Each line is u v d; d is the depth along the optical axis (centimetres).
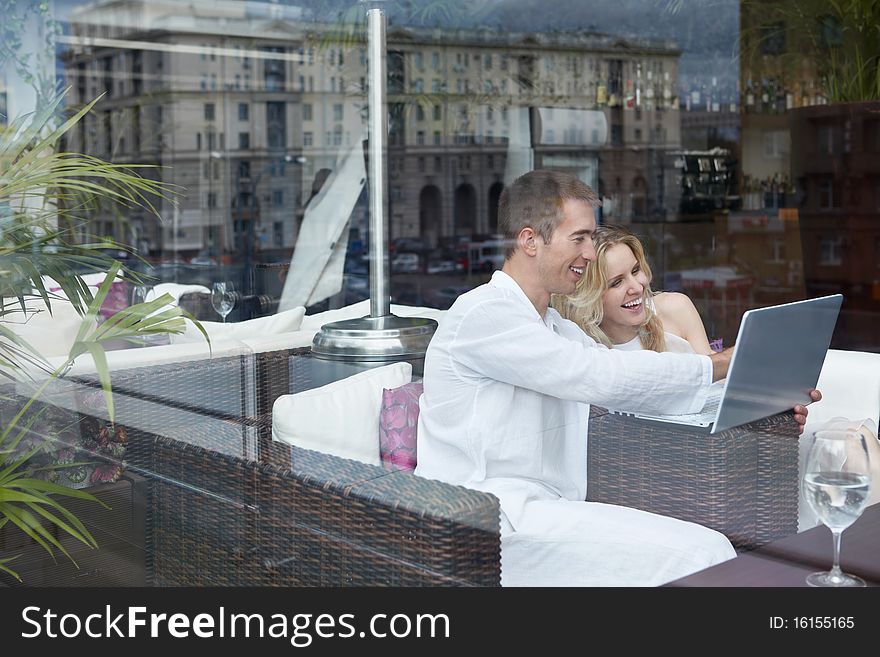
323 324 220
